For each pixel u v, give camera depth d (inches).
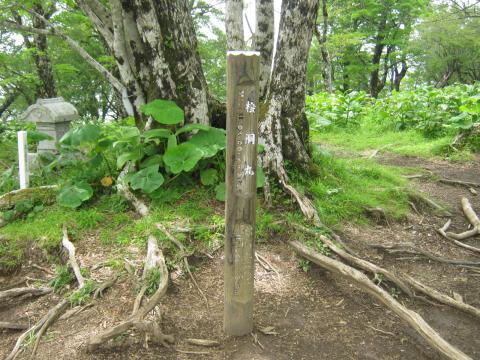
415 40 818.8
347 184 209.5
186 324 115.0
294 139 197.3
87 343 104.1
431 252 165.9
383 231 177.6
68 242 147.3
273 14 220.7
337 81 871.1
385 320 122.4
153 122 186.1
